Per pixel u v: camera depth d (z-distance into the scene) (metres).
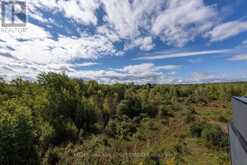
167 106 16.75
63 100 11.32
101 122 11.03
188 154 7.09
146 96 18.50
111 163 5.97
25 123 6.69
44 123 8.52
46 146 7.40
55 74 13.98
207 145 7.87
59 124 9.17
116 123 10.78
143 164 5.88
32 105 10.28
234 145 2.56
